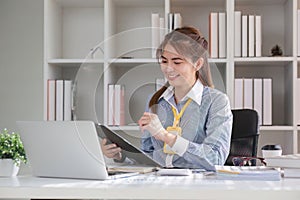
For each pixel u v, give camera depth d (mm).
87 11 4207
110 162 1612
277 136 4004
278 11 4047
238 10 4066
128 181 1542
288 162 1700
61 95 3766
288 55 3844
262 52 4031
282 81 4039
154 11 4129
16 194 1477
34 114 4234
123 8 4152
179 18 3740
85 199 1569
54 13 3990
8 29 4258
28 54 4238
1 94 4266
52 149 1675
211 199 1382
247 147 2748
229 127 1609
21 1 4242
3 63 4258
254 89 3713
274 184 1484
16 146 1909
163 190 1405
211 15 3752
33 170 1759
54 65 3979
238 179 1577
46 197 1464
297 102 3654
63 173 1684
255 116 2770
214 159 1599
